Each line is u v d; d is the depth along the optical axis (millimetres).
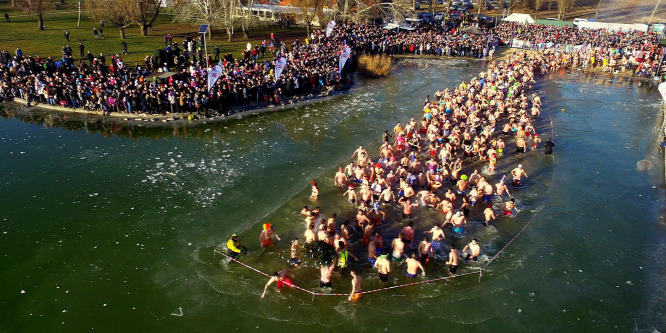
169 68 37906
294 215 19703
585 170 25219
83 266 15984
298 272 16172
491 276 16328
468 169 25266
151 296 14766
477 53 54031
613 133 30891
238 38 53156
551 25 70250
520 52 56281
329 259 14781
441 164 24422
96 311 14047
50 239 17328
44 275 15469
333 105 34844
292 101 34812
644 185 23578
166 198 20500
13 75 33625
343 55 37594
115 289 14984
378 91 39344
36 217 18641
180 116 30266
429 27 64750
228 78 33438
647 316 14695
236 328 13641
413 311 14547
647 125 32500
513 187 23141
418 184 22969
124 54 41844
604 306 15094
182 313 14109
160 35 52281
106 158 24109
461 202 21641
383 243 17719
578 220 20203
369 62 44344
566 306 15023
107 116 29859
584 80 45250
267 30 59844
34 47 42438
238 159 24750
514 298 15289
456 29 64375
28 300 14375
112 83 30984
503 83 38281
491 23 73188
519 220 20078
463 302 15031
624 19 84688
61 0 77938
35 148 24891
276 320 13984
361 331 13688
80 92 30172
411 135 28125
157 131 27984
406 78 44219
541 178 24188
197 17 53969
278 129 29359
